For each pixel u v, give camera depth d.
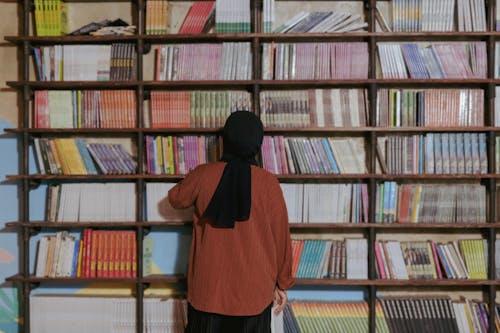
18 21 3.17
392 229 3.09
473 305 2.90
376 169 3.06
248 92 3.03
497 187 2.98
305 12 3.06
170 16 3.14
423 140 2.91
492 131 2.85
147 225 2.91
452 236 3.07
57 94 2.98
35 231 3.06
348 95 2.92
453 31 2.88
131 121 2.97
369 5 2.97
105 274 2.95
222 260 2.20
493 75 2.87
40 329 2.95
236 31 2.95
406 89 3.03
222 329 2.21
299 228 3.11
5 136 3.18
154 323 2.90
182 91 3.03
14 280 2.94
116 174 2.95
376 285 2.97
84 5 3.16
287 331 2.90
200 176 2.30
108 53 2.98
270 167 2.92
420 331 2.87
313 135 3.09
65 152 2.98
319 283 2.87
